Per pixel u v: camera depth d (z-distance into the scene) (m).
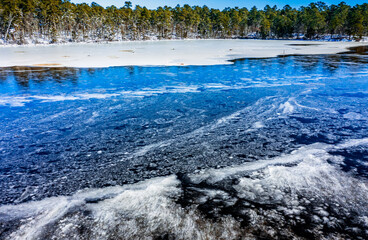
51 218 2.24
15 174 3.05
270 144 3.80
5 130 4.52
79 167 3.21
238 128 4.54
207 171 3.04
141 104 6.15
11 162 3.36
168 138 4.13
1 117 5.22
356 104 5.93
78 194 2.62
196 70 11.65
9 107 5.90
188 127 4.63
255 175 2.90
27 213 2.32
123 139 4.11
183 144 3.88
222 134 4.26
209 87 8.02
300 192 2.53
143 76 10.02
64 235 2.02
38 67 12.67
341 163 3.13
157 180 2.86
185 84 8.50
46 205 2.44
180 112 5.54
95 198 2.54
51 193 2.65
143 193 2.58
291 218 2.15
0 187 2.78
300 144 3.78
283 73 10.73
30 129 4.57
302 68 12.21
